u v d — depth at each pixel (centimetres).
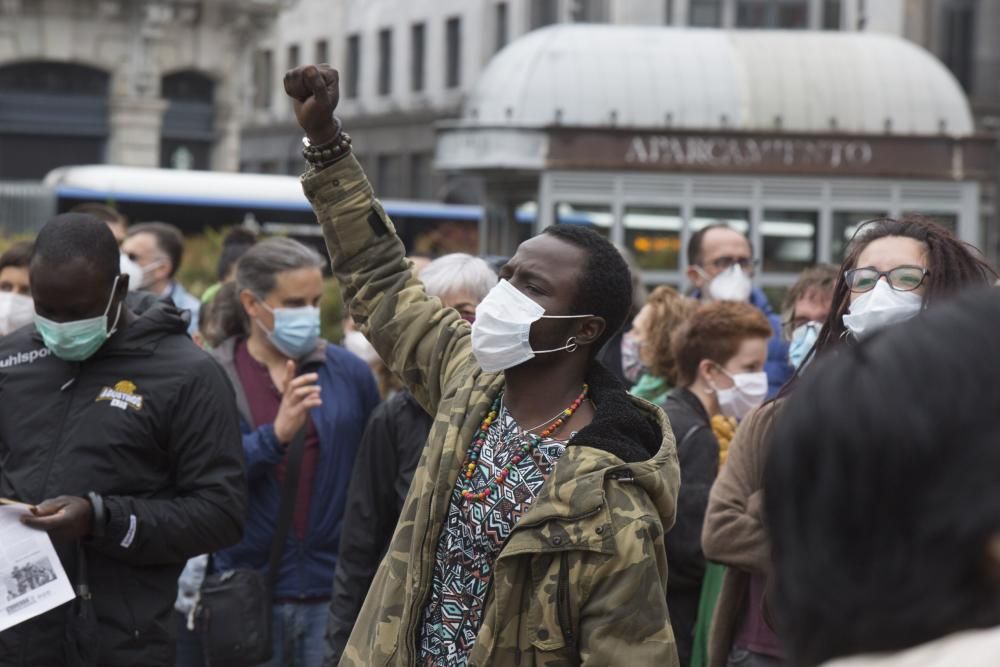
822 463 133
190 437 461
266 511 594
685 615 543
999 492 126
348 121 5512
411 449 528
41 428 457
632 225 1792
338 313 1401
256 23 3897
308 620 598
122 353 462
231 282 654
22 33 3562
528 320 339
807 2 3959
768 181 1798
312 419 605
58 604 427
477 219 3023
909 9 4619
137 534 442
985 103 4697
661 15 4103
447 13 4994
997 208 4316
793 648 137
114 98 3678
